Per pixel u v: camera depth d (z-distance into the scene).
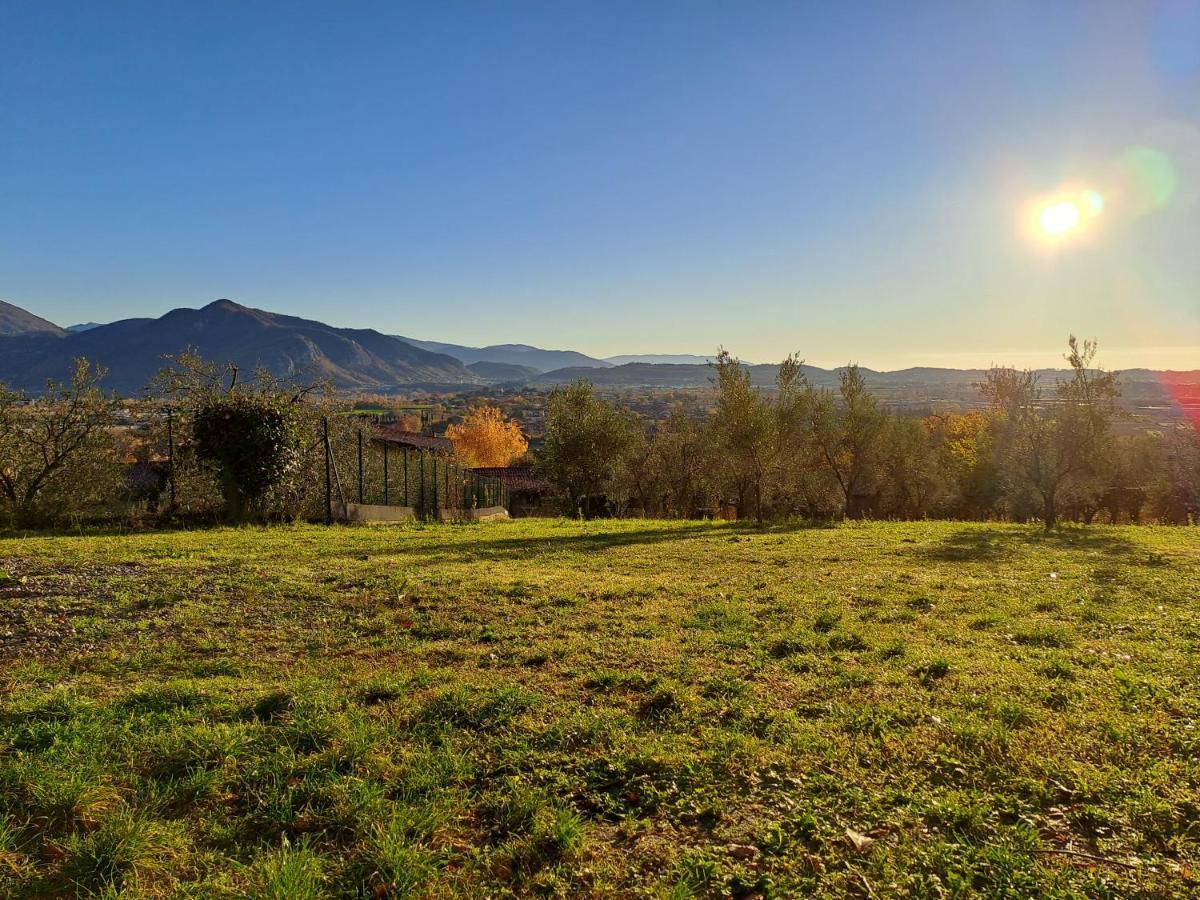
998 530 20.97
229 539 14.38
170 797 3.82
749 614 8.12
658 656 6.35
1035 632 7.22
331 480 20.56
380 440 28.52
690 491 40.97
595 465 34.91
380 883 3.18
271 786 3.96
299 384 23.09
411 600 8.51
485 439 66.00
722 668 6.06
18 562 10.23
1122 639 7.10
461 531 18.28
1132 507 41.31
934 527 22.05
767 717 4.94
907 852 3.38
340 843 3.50
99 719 4.68
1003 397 23.50
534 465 38.03
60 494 17.19
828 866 3.32
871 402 30.70
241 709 4.95
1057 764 4.22
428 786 3.97
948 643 6.93
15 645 6.37
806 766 4.24
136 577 9.34
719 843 3.53
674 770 4.19
